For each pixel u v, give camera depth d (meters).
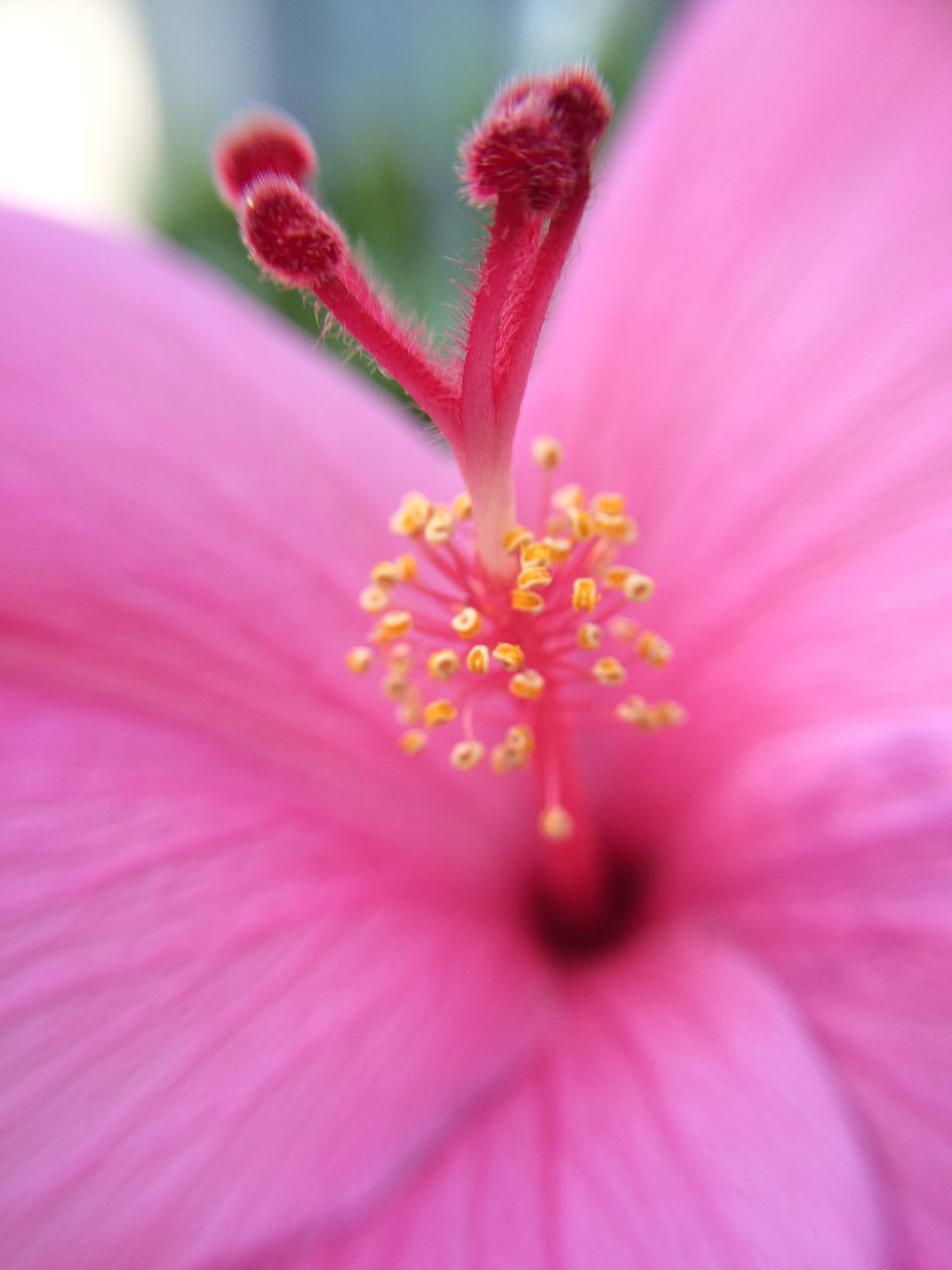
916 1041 0.05
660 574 0.06
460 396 0.05
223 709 0.05
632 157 0.06
